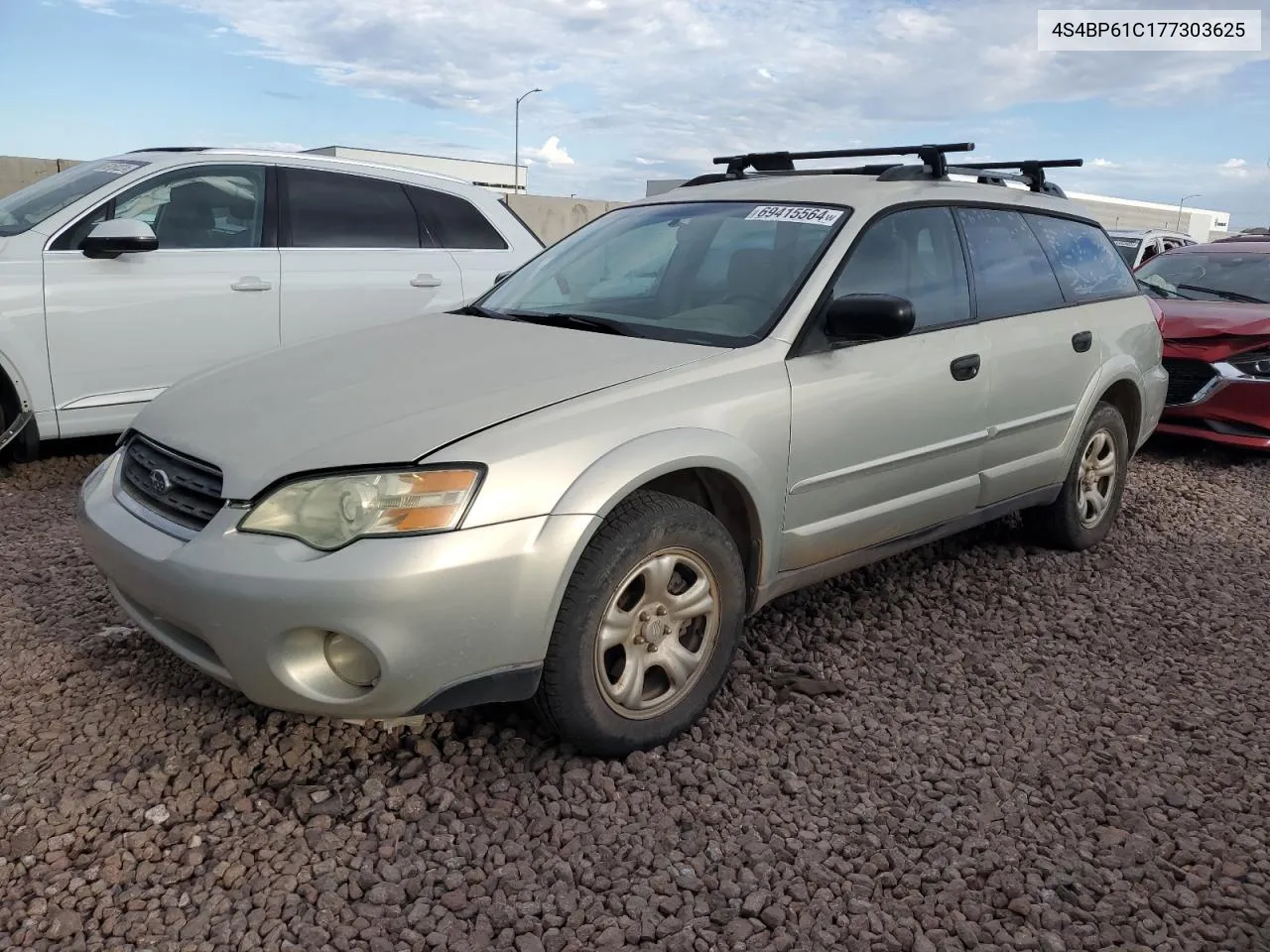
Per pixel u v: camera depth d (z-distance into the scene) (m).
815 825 2.69
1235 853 2.64
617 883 2.43
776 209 3.83
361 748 2.94
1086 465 4.87
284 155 6.21
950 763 3.02
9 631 3.61
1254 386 6.93
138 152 6.16
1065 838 2.69
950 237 4.06
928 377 3.71
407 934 2.24
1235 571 4.89
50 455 6.04
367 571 2.44
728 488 3.16
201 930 2.23
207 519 2.69
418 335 3.49
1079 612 4.25
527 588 2.58
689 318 3.51
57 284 5.31
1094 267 5.01
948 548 4.92
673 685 3.01
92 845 2.49
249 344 5.90
